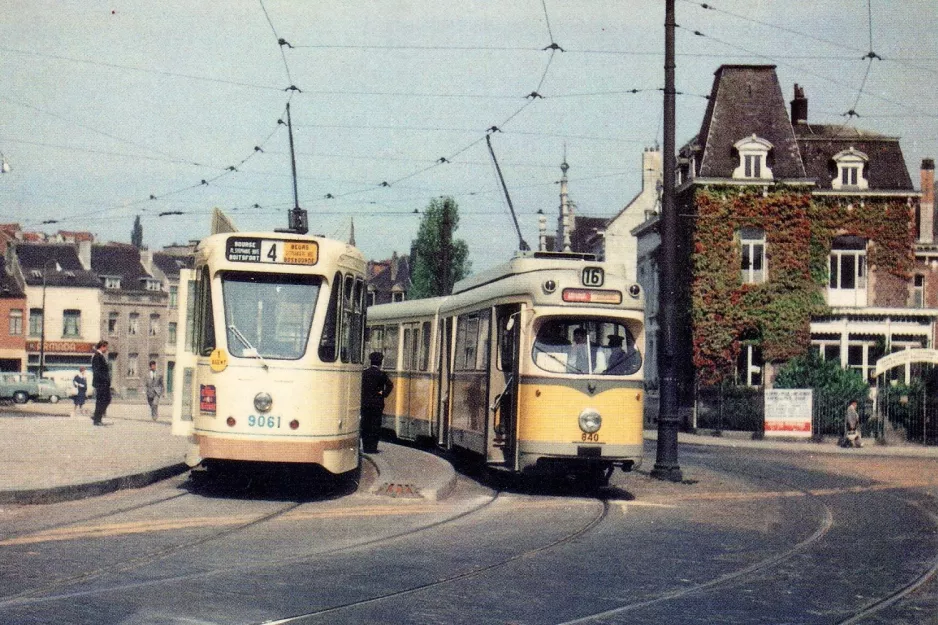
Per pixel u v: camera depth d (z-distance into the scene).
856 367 50.19
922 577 11.29
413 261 79.25
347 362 17.55
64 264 96.25
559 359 18.86
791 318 49.94
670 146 22.75
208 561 10.80
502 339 20.16
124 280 97.88
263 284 16.81
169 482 18.25
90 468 18.08
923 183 56.53
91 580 9.60
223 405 16.47
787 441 42.16
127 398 96.69
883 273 50.66
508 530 13.98
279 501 16.28
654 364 58.41
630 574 10.91
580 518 15.48
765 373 50.16
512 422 19.17
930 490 21.75
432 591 9.62
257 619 8.27
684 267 51.97
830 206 50.53
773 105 51.72
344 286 17.41
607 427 18.77
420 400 27.28
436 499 17.19
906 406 41.69
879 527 15.49
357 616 8.50
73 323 95.00
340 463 17.12
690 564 11.66
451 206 77.94
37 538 11.94
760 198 50.31
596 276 19.08
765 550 12.86
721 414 46.06
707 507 17.64
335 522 14.18
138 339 98.00
